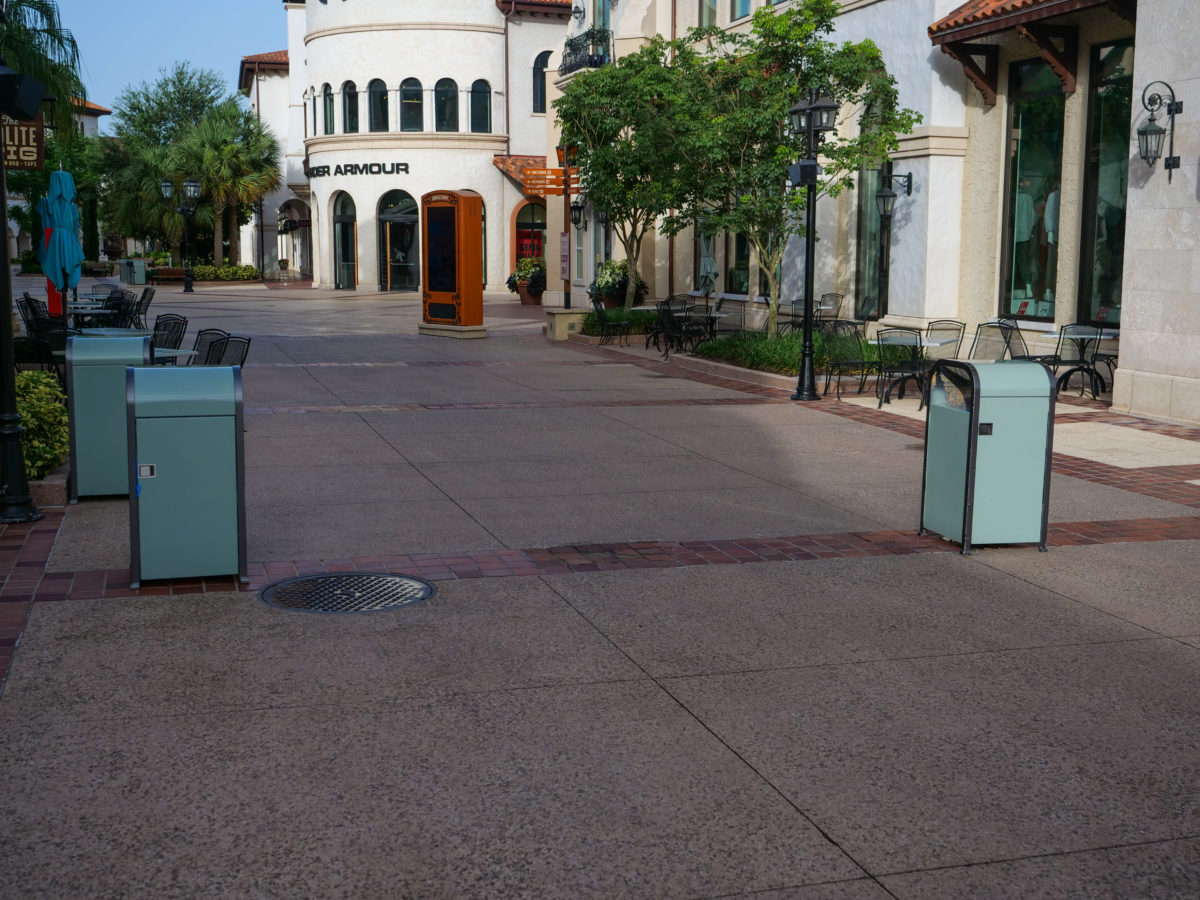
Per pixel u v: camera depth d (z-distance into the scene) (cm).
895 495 981
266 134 5619
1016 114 1783
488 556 771
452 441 1221
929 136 1839
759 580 721
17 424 848
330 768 455
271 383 1684
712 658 582
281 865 385
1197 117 1320
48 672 549
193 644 590
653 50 2264
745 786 446
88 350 909
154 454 670
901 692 541
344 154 4753
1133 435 1284
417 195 4709
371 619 634
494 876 381
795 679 555
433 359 2069
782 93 1725
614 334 2364
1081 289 1670
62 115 1953
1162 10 1353
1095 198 1644
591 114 2333
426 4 4603
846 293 2180
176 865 384
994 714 518
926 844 405
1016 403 781
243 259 6291
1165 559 783
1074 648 604
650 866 388
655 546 802
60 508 895
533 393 1609
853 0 2011
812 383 1560
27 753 464
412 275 4781
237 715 503
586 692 536
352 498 945
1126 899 374
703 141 1722
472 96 4694
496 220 4762
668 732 493
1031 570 753
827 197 2173
